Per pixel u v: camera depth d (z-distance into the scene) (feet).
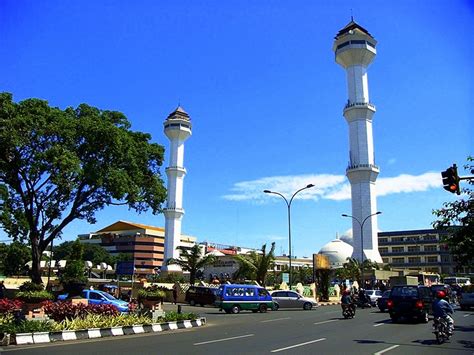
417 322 72.79
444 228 48.47
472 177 52.95
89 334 51.96
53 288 127.44
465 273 359.25
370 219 283.59
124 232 463.83
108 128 97.25
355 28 309.42
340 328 63.05
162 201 116.16
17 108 90.99
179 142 384.88
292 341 47.96
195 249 175.11
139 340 49.32
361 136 294.05
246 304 101.91
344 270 254.06
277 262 395.34
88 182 99.40
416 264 383.65
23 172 96.43
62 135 94.02
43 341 47.75
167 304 130.00
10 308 59.77
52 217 105.29
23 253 216.13
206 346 43.86
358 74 301.43
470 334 56.29
